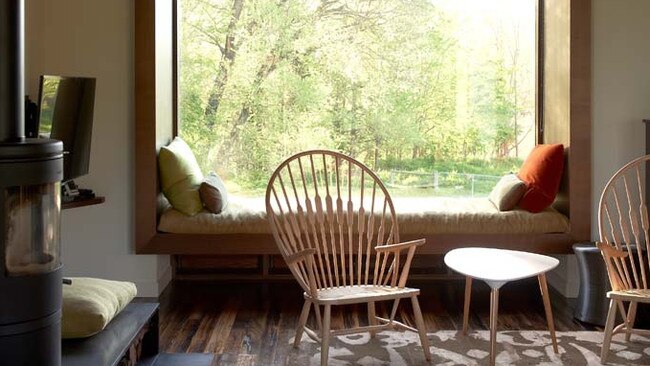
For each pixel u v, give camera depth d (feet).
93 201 14.80
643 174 15.65
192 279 17.48
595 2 15.66
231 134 18.19
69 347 9.91
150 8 15.38
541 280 12.35
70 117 12.26
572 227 15.74
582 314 14.07
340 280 16.72
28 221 8.46
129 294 11.50
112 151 15.74
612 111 15.76
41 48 15.56
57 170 8.75
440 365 11.78
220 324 14.03
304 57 18.12
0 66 8.46
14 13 8.54
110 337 10.39
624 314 12.35
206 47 18.06
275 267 17.52
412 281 17.40
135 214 15.64
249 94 18.12
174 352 12.41
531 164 16.31
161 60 16.31
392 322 12.19
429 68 18.17
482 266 11.98
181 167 15.92
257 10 18.06
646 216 12.53
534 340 12.98
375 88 18.17
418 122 18.24
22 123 8.78
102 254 15.87
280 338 13.20
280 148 18.20
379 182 12.74
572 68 15.61
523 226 15.78
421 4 18.12
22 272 8.45
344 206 16.57
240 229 15.78
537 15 17.72
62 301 9.88
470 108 18.24
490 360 11.50
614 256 12.03
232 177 18.24
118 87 15.66
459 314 14.76
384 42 18.12
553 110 16.89
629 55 15.69
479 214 15.87
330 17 18.10
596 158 15.84
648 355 12.18
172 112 17.76
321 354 11.23
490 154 18.26
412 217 15.81
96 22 15.56
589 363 11.82
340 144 18.22
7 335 8.32
